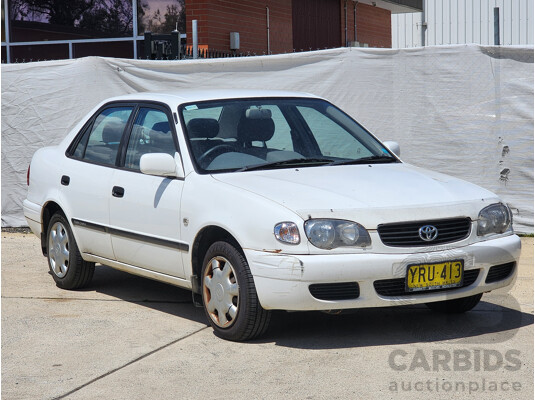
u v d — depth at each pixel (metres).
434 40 22.91
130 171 6.43
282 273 5.07
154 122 6.41
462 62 9.03
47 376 4.97
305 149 6.31
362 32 23.42
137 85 9.79
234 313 5.45
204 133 6.10
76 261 7.06
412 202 5.37
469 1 22.34
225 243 5.48
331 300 5.12
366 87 9.34
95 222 6.70
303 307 5.10
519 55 8.88
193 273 5.78
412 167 6.30
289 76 9.52
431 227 5.28
